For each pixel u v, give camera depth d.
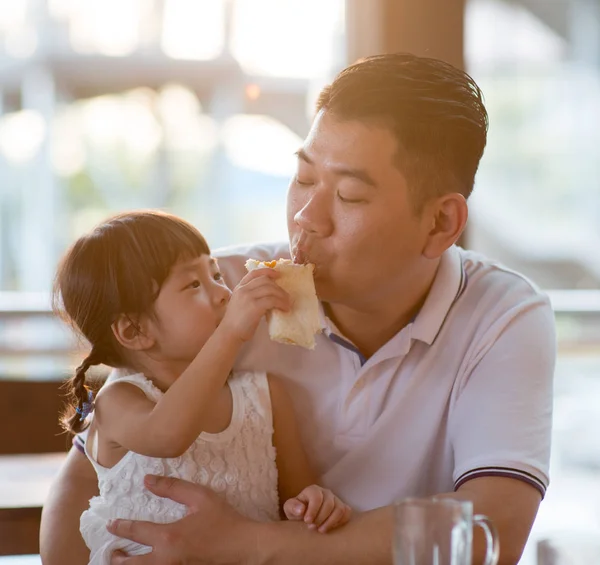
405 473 1.40
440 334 1.39
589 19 7.24
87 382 1.53
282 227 7.25
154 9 6.71
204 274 1.37
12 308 4.23
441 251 1.29
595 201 7.55
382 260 1.23
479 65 7.32
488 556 0.87
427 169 1.22
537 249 7.68
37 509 1.70
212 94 7.04
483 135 1.31
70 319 1.42
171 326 1.35
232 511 1.22
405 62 1.24
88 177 7.17
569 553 0.91
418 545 0.81
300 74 6.80
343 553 1.17
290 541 1.18
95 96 7.03
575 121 7.44
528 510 1.20
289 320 1.17
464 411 1.34
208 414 1.37
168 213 1.43
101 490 1.38
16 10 6.68
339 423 1.42
